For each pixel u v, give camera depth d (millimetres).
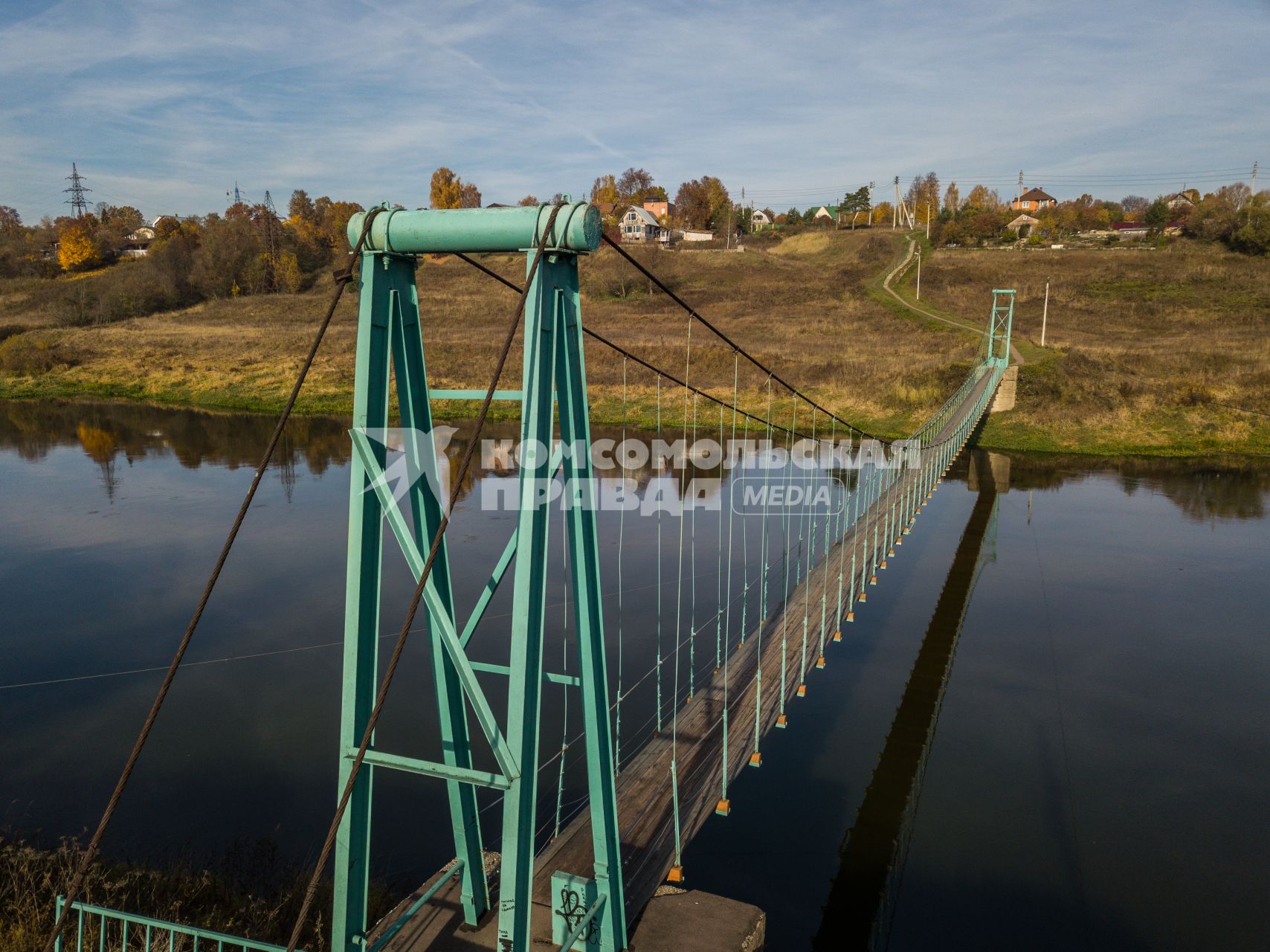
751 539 17641
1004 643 13727
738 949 4754
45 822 8141
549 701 10508
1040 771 9805
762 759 9891
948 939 7113
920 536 20078
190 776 8969
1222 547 18719
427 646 12156
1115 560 17969
